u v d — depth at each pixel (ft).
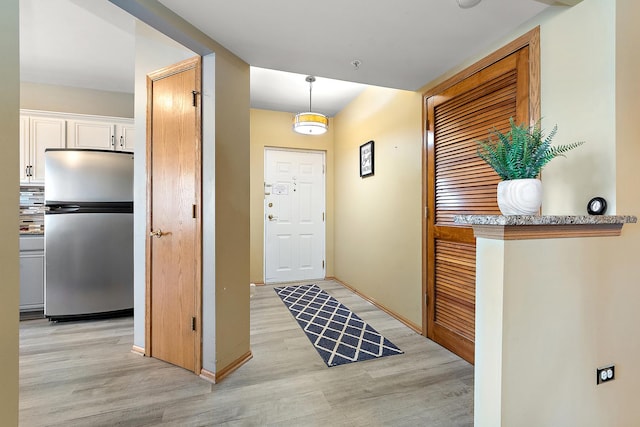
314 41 6.07
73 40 8.21
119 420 4.88
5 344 2.85
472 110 6.72
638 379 4.32
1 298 2.82
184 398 5.46
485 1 4.84
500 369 3.35
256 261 13.94
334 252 15.25
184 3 4.83
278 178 14.44
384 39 6.00
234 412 5.08
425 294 8.18
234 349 6.57
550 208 5.02
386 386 5.83
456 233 7.12
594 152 4.39
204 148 6.21
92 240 9.45
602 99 4.30
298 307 10.69
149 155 6.92
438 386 5.83
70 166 9.30
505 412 3.38
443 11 5.11
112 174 9.67
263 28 5.58
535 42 5.26
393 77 7.84
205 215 6.20
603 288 3.99
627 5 4.22
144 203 7.11
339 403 5.31
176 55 6.54
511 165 3.73
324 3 4.87
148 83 6.90
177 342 6.60
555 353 3.68
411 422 4.83
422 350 7.36
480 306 3.62
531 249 3.49
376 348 7.47
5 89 2.84
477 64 6.53
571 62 4.71
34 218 10.71
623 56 4.18
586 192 4.50
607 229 4.00
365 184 11.71
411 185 8.85
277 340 7.94
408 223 8.98
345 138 13.70
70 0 6.18
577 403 3.86
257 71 9.89
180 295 6.53
